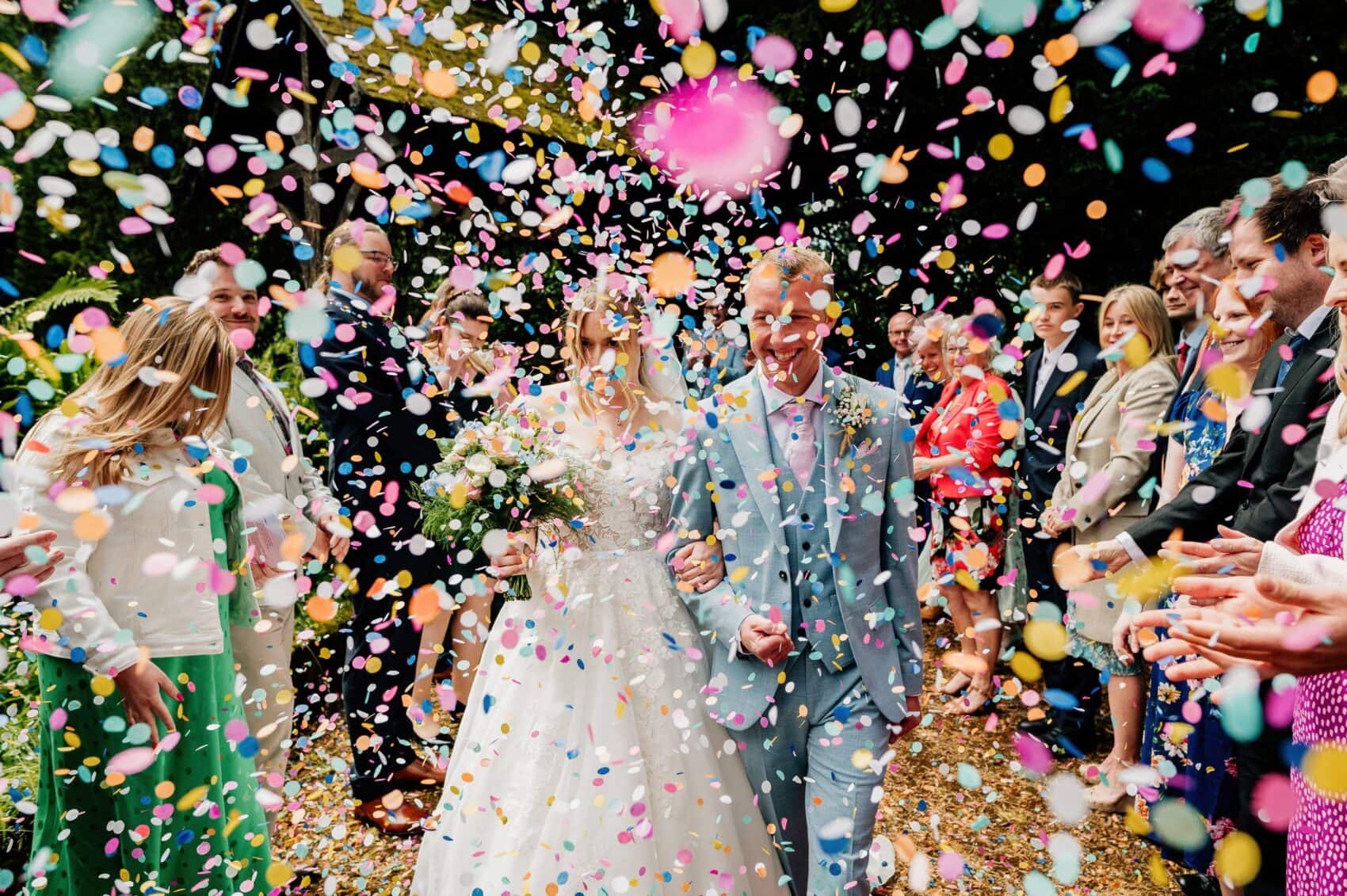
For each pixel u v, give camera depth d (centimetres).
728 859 204
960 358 367
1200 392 259
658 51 445
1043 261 626
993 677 372
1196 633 111
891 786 313
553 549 226
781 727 205
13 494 169
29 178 659
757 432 208
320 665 392
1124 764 294
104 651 174
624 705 211
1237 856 115
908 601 209
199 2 152
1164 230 619
